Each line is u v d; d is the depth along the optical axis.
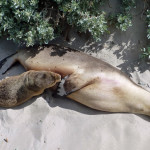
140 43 4.81
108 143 3.99
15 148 3.92
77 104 4.39
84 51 4.85
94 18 4.13
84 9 4.17
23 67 4.74
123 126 4.15
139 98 4.15
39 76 3.98
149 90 4.56
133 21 4.75
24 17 4.06
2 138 4.01
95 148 3.93
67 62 4.34
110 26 4.74
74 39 4.87
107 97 4.19
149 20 4.53
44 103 4.34
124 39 4.83
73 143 3.98
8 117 4.20
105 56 4.82
